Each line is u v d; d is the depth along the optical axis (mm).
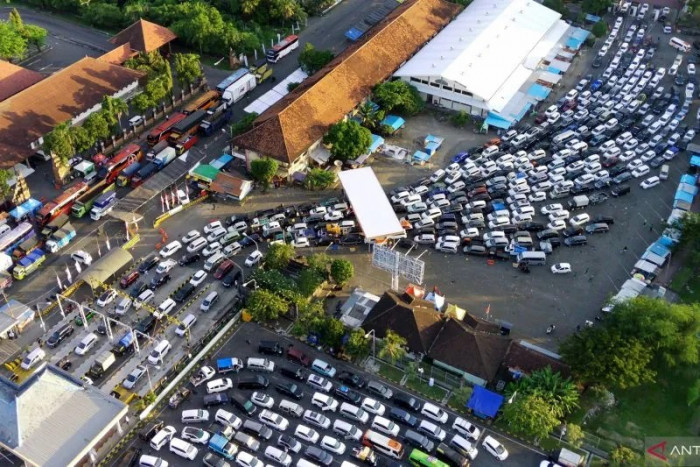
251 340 134125
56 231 154250
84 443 109000
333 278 142125
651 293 140250
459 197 165000
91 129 169500
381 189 160000
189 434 116750
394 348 124750
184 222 160375
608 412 121938
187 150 179000
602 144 180625
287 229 156500
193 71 191625
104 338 134500
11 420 109625
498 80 191875
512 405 116312
